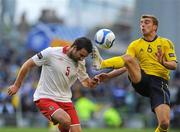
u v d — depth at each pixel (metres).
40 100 32.31
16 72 73.06
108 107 71.94
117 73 33.81
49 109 31.92
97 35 33.09
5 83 71.19
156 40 33.34
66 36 73.31
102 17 88.50
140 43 33.47
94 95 73.25
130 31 86.38
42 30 70.62
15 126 68.75
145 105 72.44
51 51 32.19
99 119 71.12
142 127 71.69
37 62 32.22
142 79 33.19
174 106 67.94
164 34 76.69
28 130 61.12
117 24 88.44
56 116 31.66
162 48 33.22
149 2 76.25
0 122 68.69
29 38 70.69
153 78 33.19
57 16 89.00
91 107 69.88
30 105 69.31
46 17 88.38
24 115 69.31
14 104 68.69
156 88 33.03
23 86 69.69
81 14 87.31
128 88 73.88
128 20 88.50
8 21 83.94
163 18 76.56
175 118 67.69
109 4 89.19
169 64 32.69
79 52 31.58
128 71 33.00
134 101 72.50
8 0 83.88
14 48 82.69
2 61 77.38
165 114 32.12
